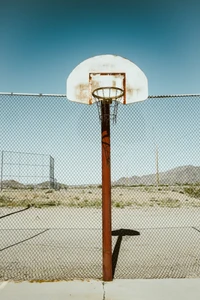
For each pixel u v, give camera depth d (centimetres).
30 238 741
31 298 352
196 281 409
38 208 1497
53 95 512
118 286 390
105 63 516
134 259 535
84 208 1502
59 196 2097
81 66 517
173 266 491
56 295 361
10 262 515
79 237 754
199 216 1212
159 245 656
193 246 646
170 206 1659
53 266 489
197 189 2903
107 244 416
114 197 2295
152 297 353
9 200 1778
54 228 903
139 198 2239
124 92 506
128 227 925
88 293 366
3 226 943
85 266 489
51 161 2397
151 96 518
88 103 504
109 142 435
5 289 382
